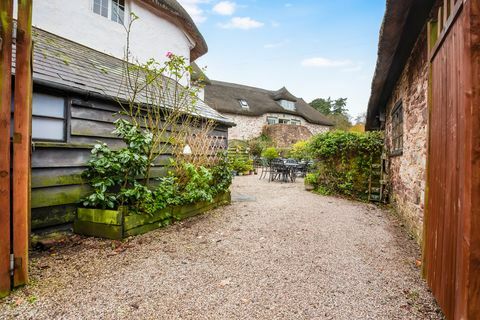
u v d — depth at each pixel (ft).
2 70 6.19
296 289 7.11
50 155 10.66
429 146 7.39
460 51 4.91
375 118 26.91
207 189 15.98
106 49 20.75
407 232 12.76
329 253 9.78
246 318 5.85
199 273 7.97
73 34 18.57
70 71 13.07
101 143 11.93
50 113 10.94
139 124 13.74
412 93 13.23
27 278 6.98
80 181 11.70
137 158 11.14
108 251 9.49
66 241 10.42
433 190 6.79
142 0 23.16
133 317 5.82
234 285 7.29
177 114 15.19
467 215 4.23
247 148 59.82
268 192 24.97
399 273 8.13
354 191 22.38
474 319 4.12
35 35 15.14
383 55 13.20
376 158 21.88
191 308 6.19
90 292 6.79
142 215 11.51
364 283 7.47
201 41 30.53
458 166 4.89
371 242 11.14
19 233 6.78
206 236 11.48
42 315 5.82
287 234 12.02
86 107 12.29
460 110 4.84
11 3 6.30
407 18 10.65
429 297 6.73
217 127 23.27
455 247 4.91
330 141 23.57
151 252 9.51
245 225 13.35
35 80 9.98
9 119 6.40
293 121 83.10
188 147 15.61
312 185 25.59
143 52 23.65
